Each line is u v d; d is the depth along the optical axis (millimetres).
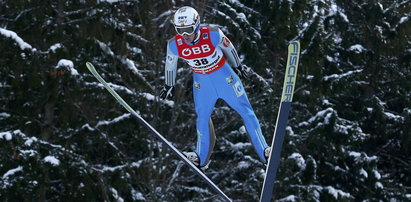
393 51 44500
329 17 42500
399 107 48969
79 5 34469
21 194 32156
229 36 37312
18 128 34531
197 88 15672
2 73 33875
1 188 32062
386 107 48000
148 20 34844
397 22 44031
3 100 34812
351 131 39406
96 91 33875
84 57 34656
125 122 34812
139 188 38312
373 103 44906
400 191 44750
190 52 14945
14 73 32969
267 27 39062
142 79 34625
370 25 43500
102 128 35531
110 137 35594
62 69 32625
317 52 38406
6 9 35000
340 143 39375
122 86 34812
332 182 41844
